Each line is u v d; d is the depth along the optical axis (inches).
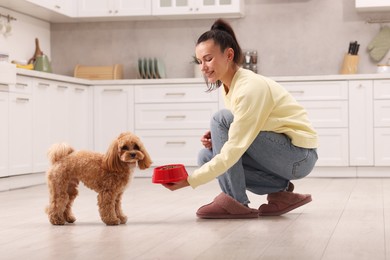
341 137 220.8
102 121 237.5
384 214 118.0
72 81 224.1
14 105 188.4
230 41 106.9
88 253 80.7
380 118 218.5
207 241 88.8
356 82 219.5
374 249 80.9
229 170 111.3
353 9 243.9
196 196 160.4
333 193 162.1
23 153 193.3
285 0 248.7
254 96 102.9
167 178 100.1
